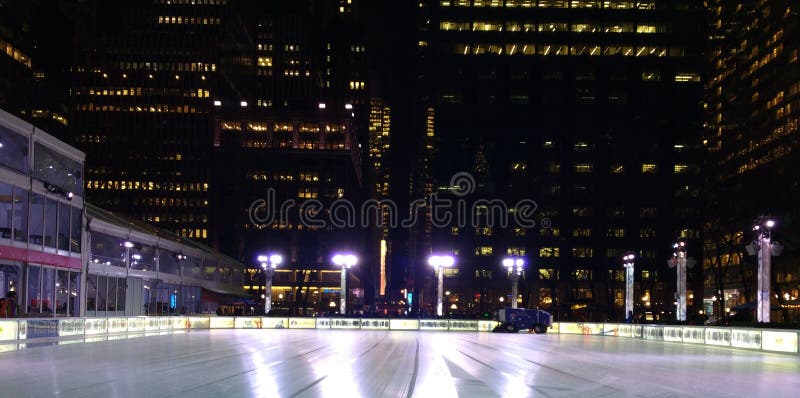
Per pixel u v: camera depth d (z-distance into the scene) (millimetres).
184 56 188375
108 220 65875
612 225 161750
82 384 19906
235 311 112562
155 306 75250
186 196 185250
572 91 167125
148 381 20750
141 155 185750
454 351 37688
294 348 37562
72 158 57688
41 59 186500
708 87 164250
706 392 20812
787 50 127812
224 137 185500
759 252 52812
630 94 167375
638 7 170000
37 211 52219
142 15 191875
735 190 142250
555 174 163375
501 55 167750
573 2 169875
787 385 23000
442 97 166000
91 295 60812
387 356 32500
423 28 176625
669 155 164750
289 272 179625
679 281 71938
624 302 157625
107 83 187125
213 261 95188
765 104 135500
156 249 74750
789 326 46562
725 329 49438
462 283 158125
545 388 20781
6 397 17234
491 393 19312
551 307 141875
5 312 44188
